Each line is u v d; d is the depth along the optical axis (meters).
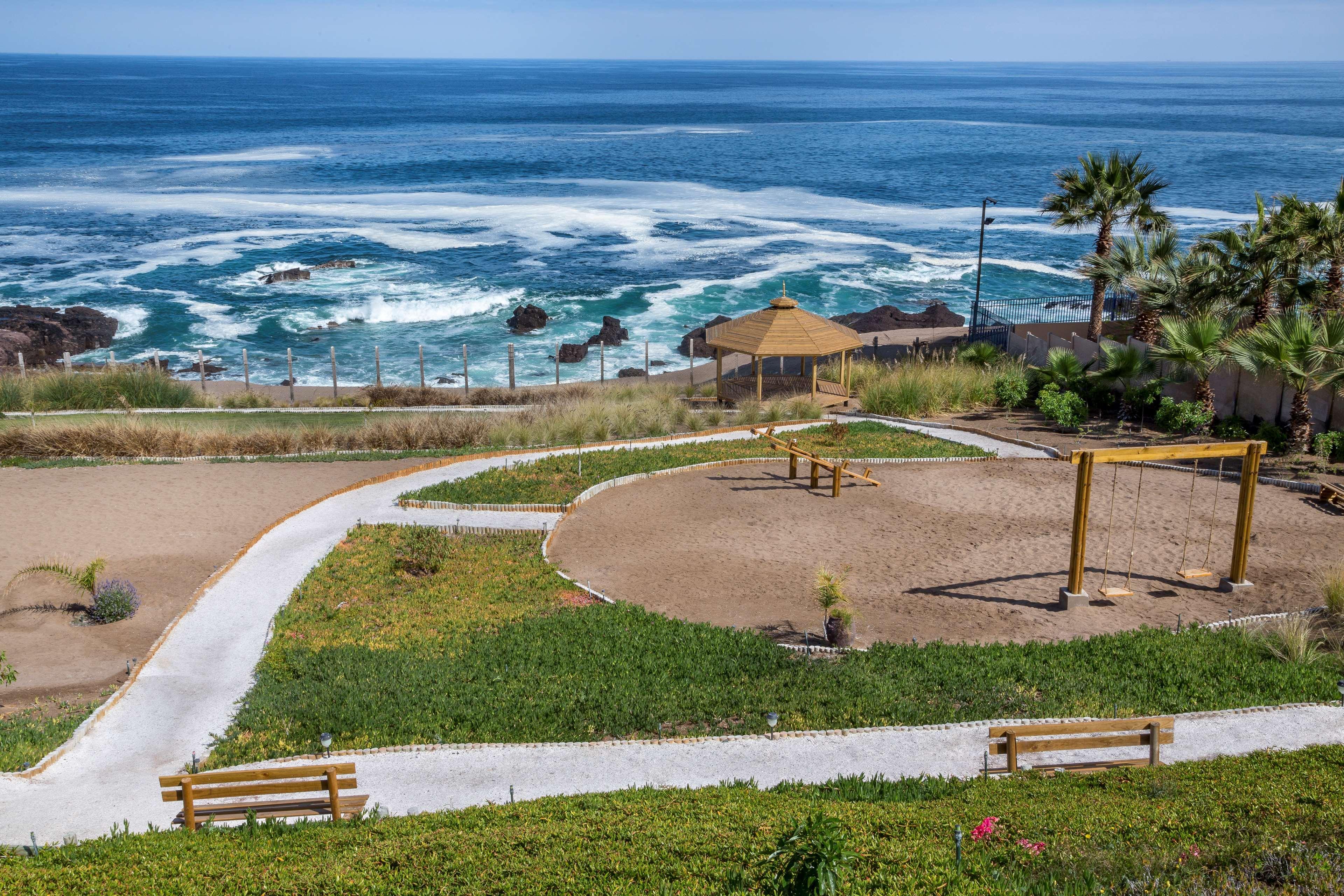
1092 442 31.08
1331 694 15.39
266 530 23.98
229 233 89.12
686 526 24.41
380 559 22.23
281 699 15.84
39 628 19.45
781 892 9.19
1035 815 10.99
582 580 21.22
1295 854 9.40
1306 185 110.75
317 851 11.08
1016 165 136.62
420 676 16.50
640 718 15.11
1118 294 45.00
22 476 28.92
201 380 49.59
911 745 14.14
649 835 10.78
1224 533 22.94
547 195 113.69
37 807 12.95
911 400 36.34
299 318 63.09
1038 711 15.00
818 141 170.88
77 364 53.47
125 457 31.48
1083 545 19.22
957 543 22.98
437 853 10.62
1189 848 9.78
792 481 28.03
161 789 12.34
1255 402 30.47
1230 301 32.31
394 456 31.59
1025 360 42.00
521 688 16.12
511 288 70.31
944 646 17.52
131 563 22.47
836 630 17.69
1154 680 16.12
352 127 194.88
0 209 98.50
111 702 15.91
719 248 83.81
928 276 73.75
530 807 12.01
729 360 54.97
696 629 18.27
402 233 90.44
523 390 46.28
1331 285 30.08
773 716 14.55
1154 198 102.06
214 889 9.99
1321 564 20.92
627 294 68.69
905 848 10.11
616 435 33.78
